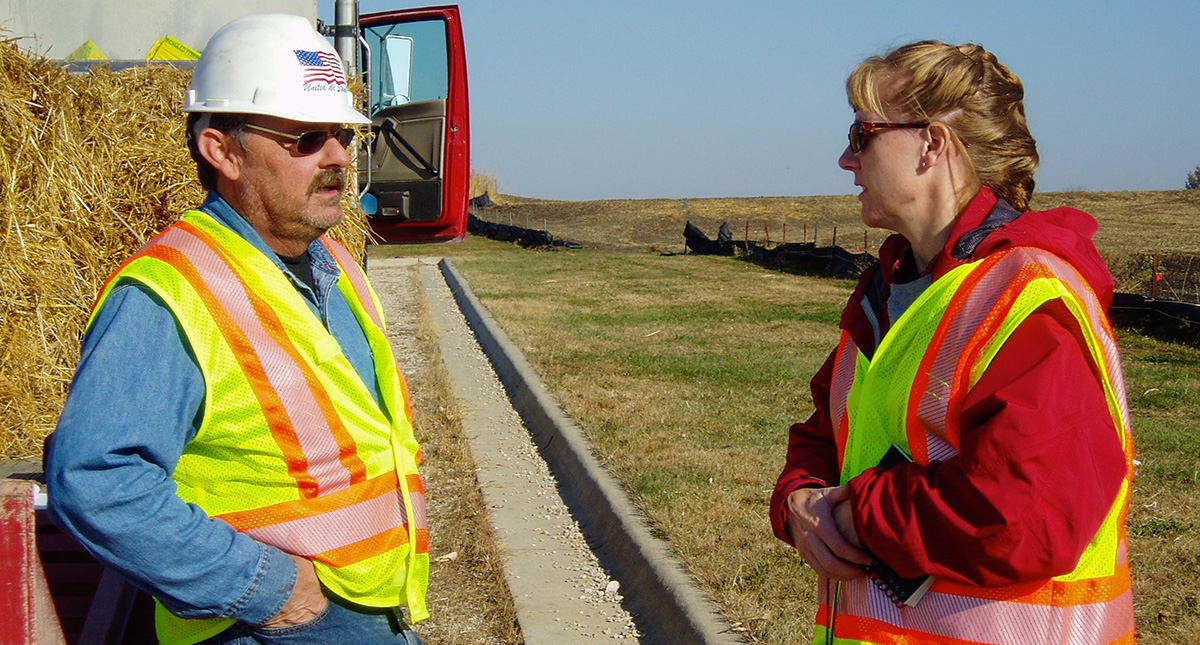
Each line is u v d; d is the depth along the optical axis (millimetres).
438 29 8648
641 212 45500
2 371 5078
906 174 1787
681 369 8805
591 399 7531
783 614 3727
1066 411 1493
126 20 7004
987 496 1479
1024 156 1783
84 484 1637
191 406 1775
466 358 10445
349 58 7410
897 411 1707
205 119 2010
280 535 1857
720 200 48719
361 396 1973
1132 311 10422
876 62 1831
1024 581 1515
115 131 5559
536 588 4441
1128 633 1649
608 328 11438
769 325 11562
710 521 4746
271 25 2051
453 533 5215
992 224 1699
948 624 1614
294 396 1854
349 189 6973
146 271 1784
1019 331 1560
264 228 2029
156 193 5637
